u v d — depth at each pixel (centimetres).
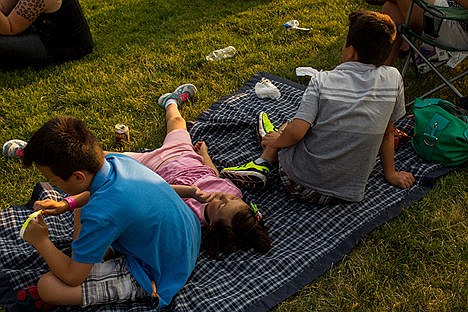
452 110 357
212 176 315
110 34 543
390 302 263
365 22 280
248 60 479
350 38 285
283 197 326
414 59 419
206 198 285
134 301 258
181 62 480
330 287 270
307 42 506
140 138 386
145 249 244
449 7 374
